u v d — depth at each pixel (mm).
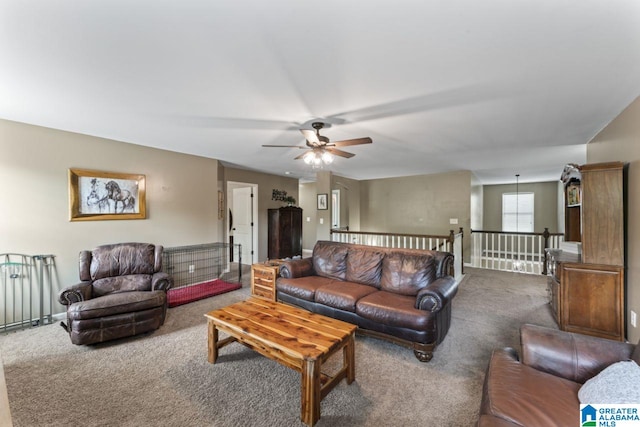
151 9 1398
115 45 1697
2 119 3012
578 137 3674
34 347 2664
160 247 3703
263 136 3643
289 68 1969
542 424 1133
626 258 2721
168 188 4484
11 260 3084
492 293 4477
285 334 2035
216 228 5184
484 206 9359
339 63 1904
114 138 3756
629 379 1196
